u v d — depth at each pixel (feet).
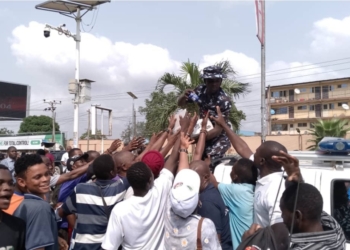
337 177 11.14
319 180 11.38
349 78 156.35
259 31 35.70
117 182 12.43
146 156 11.94
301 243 6.82
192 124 13.14
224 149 15.24
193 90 16.02
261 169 10.30
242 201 10.73
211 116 13.91
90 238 11.72
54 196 16.80
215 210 10.32
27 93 148.46
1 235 8.31
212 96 15.46
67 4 51.42
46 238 9.24
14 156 37.58
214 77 14.97
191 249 9.27
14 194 10.14
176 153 12.71
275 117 175.01
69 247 13.38
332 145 11.69
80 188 12.12
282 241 7.07
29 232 9.12
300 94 169.78
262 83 36.70
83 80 51.96
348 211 10.99
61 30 52.31
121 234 10.52
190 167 10.72
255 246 7.07
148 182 10.72
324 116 161.58
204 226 9.35
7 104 143.23
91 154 17.31
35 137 125.08
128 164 13.56
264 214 9.75
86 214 11.82
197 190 9.52
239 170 11.09
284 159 7.82
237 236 10.77
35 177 10.14
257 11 35.29
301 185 7.39
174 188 9.55
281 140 108.06
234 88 41.98
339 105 159.12
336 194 11.10
